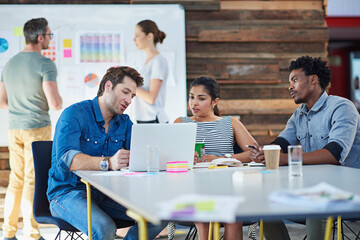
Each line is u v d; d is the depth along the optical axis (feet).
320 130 9.71
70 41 14.90
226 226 7.09
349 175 6.57
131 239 8.18
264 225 9.11
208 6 15.58
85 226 7.77
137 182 6.16
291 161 6.44
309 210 3.87
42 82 13.61
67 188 8.55
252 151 8.78
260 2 15.81
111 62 14.99
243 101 15.79
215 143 10.81
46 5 14.83
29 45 13.93
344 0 21.57
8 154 14.71
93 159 8.11
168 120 15.07
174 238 12.91
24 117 13.51
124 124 9.44
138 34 15.07
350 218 7.82
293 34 15.85
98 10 14.99
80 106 8.93
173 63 15.16
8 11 14.64
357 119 9.25
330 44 23.93
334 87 24.02
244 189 5.17
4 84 13.79
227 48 15.74
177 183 5.91
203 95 10.90
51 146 9.18
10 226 13.51
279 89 15.93
